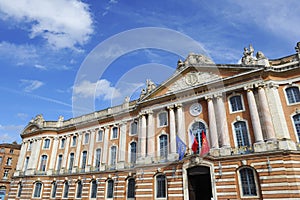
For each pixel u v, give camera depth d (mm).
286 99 25891
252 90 26797
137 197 28875
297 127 24484
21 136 48906
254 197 22594
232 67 28266
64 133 44750
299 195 20734
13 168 67938
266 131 24266
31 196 40438
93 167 37375
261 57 28766
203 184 28328
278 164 22281
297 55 27344
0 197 63250
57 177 40812
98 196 34281
